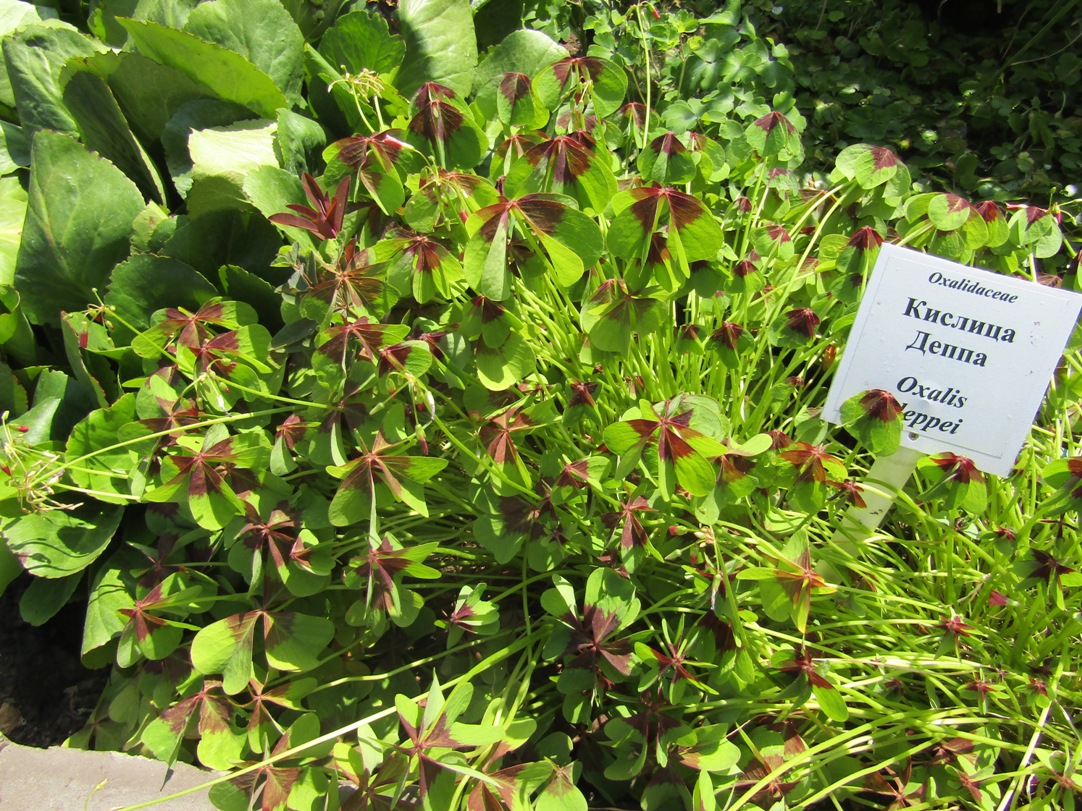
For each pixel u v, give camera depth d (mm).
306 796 459
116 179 660
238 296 642
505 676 560
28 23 774
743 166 654
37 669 634
